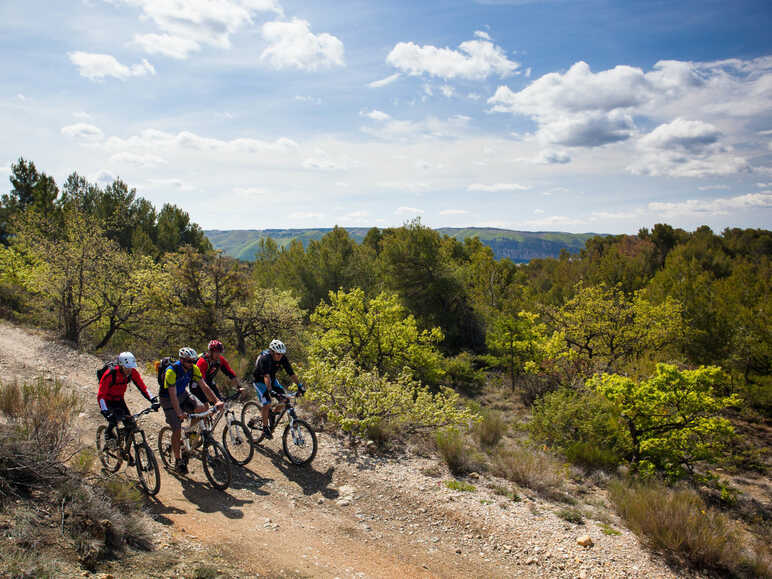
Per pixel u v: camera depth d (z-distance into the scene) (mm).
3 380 9008
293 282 24469
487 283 31344
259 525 5156
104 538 3906
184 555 4180
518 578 4723
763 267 30703
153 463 5398
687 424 11125
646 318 19500
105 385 5559
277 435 8188
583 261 38625
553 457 11008
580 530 5820
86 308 16000
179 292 15273
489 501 6414
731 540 5672
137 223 33594
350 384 8930
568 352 18031
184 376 6043
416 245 26094
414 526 5633
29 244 16969
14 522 3674
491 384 21797
